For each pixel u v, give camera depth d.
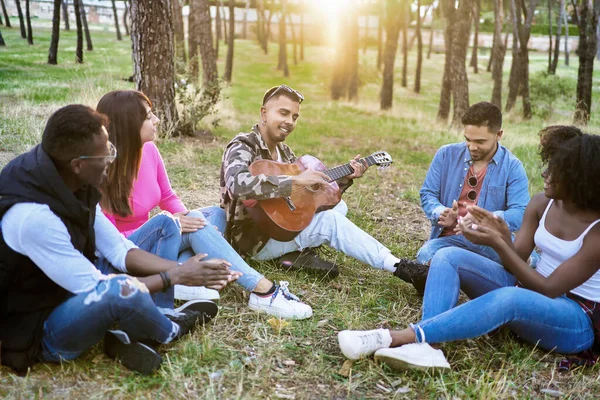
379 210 6.00
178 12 20.56
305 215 3.79
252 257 4.01
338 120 15.48
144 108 3.21
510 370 2.95
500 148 3.89
